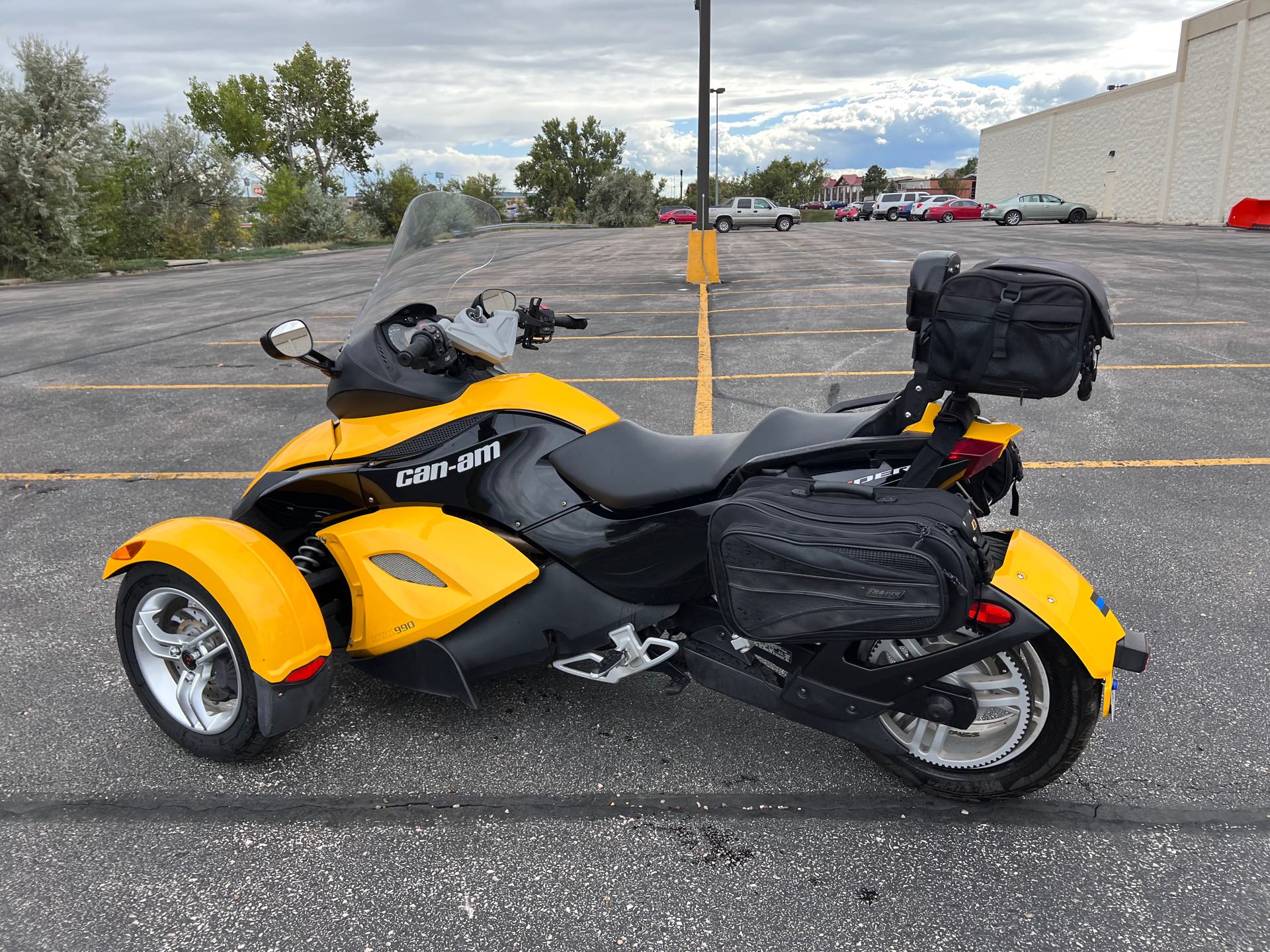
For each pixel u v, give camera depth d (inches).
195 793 109.1
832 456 99.1
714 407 276.7
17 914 89.9
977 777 102.0
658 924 88.4
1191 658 133.9
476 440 111.3
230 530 110.7
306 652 108.1
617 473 107.9
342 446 116.9
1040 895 90.9
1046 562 97.0
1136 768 110.2
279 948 85.7
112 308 625.0
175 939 86.8
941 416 94.7
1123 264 676.7
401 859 97.7
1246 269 624.1
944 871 94.5
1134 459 223.6
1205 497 196.4
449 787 109.9
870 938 86.2
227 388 336.8
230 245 1449.3
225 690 114.7
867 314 459.2
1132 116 1496.1
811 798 106.7
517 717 124.6
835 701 99.8
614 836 100.8
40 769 113.6
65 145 942.4
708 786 109.3
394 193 2018.9
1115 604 150.2
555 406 112.1
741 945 85.7
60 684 133.8
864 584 86.3
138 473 234.2
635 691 130.6
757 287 598.2
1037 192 1872.5
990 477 111.4
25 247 927.7
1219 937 85.0
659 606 108.6
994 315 86.6
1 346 455.2
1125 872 93.7
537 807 106.0
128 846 99.9
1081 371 92.2
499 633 111.0
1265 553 167.5
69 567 175.3
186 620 116.0
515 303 125.3
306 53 2368.4
